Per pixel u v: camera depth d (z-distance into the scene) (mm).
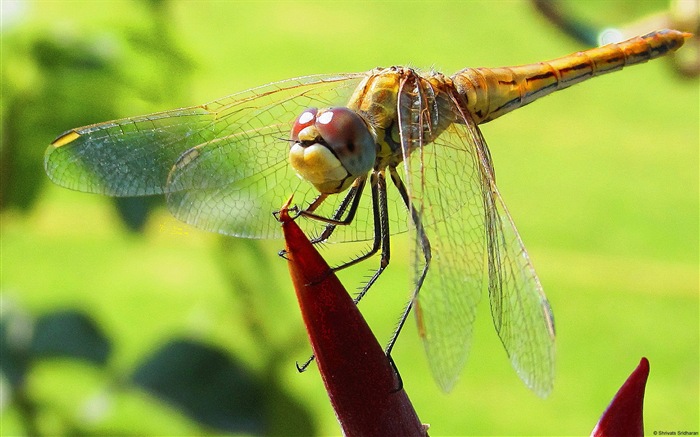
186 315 507
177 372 449
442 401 501
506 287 420
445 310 416
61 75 445
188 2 836
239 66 732
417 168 426
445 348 412
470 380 506
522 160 689
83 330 451
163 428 468
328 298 406
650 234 609
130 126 434
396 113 429
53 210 598
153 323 506
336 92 435
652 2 483
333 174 426
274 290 458
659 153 690
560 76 445
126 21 447
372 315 543
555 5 463
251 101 435
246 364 451
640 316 532
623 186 658
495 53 806
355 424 408
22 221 450
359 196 432
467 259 422
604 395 501
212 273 553
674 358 508
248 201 434
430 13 867
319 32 811
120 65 447
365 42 802
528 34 837
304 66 745
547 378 413
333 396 408
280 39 789
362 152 426
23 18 446
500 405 500
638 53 449
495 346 530
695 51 458
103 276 548
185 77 450
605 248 592
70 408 454
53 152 433
